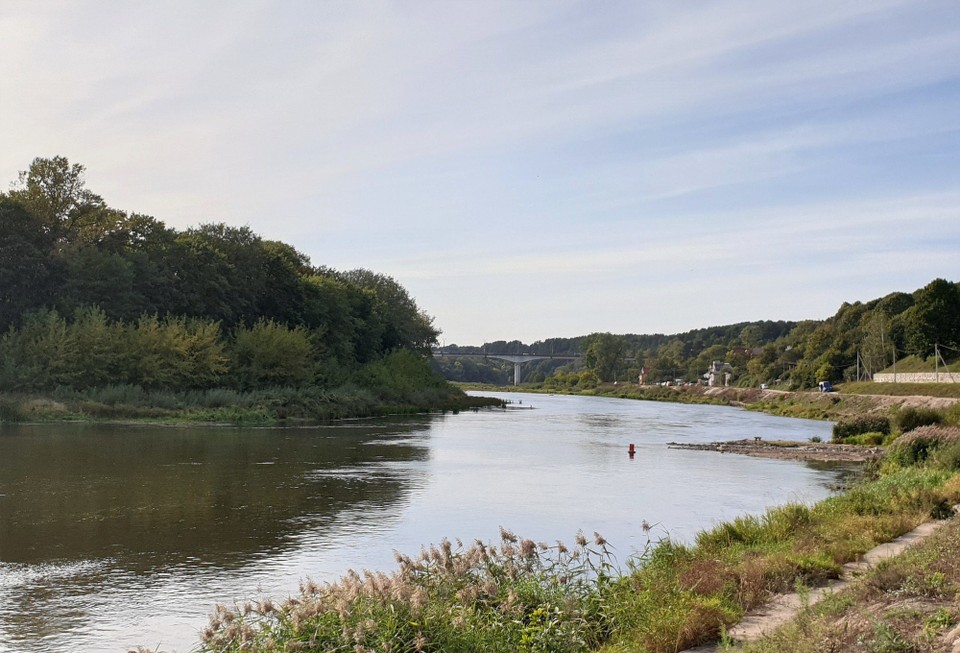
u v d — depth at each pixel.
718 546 22.19
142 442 53.31
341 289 121.94
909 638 10.72
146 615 18.69
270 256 110.38
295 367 95.12
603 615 13.95
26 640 17.05
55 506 31.00
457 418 95.38
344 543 26.03
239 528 28.02
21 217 79.81
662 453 57.34
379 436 65.25
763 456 56.75
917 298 138.75
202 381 85.56
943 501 26.16
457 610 12.54
